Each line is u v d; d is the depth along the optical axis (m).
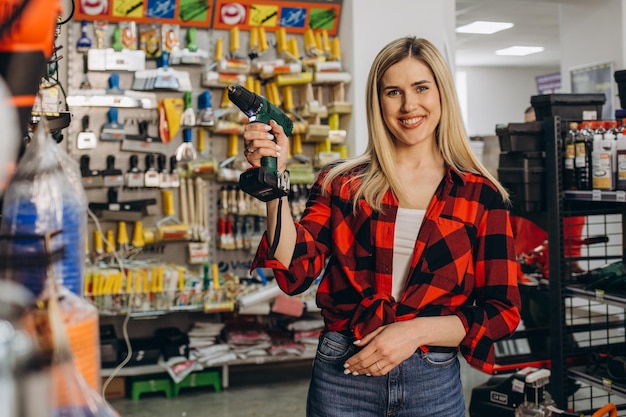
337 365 1.81
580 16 7.46
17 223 0.89
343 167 1.92
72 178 1.00
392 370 1.75
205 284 4.93
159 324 5.36
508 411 3.73
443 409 1.78
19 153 1.02
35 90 0.93
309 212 1.90
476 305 1.88
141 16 5.16
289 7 5.48
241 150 5.50
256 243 5.33
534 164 4.04
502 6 10.22
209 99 5.20
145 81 5.08
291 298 5.05
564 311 3.87
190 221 5.23
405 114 1.82
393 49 1.84
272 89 5.39
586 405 4.49
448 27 6.70
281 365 5.75
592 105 4.12
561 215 3.86
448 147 1.87
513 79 16.42
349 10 5.53
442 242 1.78
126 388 5.11
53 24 0.93
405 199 1.83
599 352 3.85
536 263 4.66
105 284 4.66
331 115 5.56
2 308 0.66
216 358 5.02
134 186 5.09
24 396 0.61
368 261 1.82
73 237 0.92
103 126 5.06
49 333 0.74
